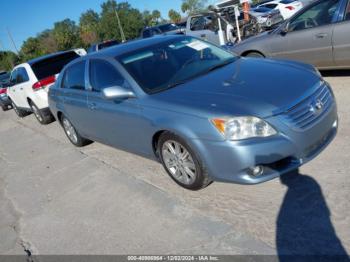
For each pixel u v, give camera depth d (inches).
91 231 143.8
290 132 122.3
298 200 125.6
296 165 126.5
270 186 138.1
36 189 201.3
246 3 527.8
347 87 227.1
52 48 2289.6
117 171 191.8
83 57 207.9
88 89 195.5
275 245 108.7
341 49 225.6
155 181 167.9
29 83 350.6
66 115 234.2
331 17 227.6
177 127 134.2
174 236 126.1
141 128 155.2
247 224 121.0
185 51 178.9
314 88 135.7
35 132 350.9
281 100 125.8
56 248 139.6
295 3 687.1
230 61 174.2
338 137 161.6
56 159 243.1
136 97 155.7
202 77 155.9
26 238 152.6
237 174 125.4
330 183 129.9
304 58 247.1
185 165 143.6
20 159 271.1
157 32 779.4
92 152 234.2
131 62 169.9
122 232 137.3
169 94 146.7
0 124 483.5
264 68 154.1
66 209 167.5
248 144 120.0
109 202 161.6
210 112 126.4
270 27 564.1
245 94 131.1
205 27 501.7
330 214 114.9
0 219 177.2
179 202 145.1
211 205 137.1
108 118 177.8
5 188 217.2
